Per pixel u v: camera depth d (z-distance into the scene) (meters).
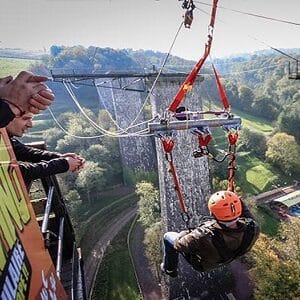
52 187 5.06
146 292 37.78
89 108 83.12
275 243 36.97
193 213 33.41
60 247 4.59
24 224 3.00
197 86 30.95
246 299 35.12
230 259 4.38
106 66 78.75
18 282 2.41
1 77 2.35
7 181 2.87
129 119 55.47
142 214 45.94
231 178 5.72
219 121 5.64
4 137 3.06
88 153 63.28
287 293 30.03
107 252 45.91
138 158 60.16
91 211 56.34
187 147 32.34
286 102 104.00
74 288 4.88
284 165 68.69
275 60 140.25
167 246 5.47
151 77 29.44
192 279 35.31
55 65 54.09
